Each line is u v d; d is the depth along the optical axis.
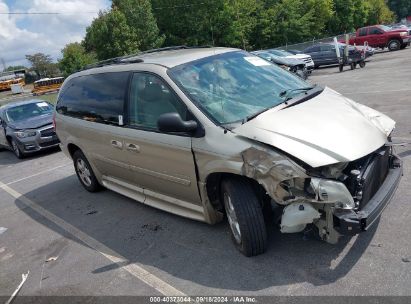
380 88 12.00
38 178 8.57
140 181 5.03
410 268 3.23
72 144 6.38
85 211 5.91
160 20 50.44
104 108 5.29
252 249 3.67
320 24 55.62
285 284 3.30
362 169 3.27
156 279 3.76
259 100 4.07
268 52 22.52
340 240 3.76
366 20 65.94
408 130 6.97
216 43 48.84
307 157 3.12
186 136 3.96
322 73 21.73
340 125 3.49
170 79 4.21
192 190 4.16
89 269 4.18
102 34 46.03
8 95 63.34
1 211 6.73
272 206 3.83
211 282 3.53
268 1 54.06
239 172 3.47
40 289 3.97
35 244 5.10
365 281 3.16
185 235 4.48
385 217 4.06
